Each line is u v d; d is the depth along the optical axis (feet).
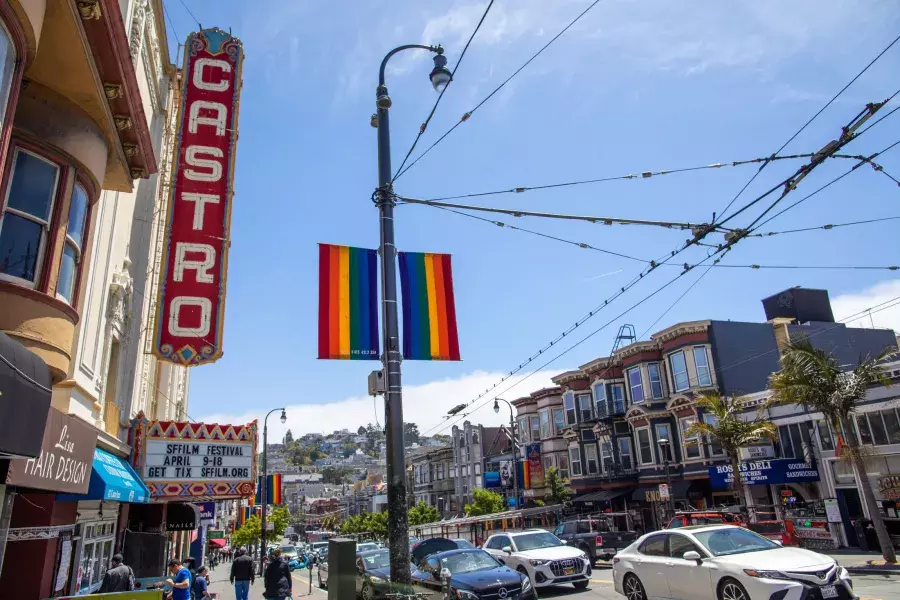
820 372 64.69
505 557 52.16
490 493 145.89
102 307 41.55
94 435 28.17
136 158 32.58
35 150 25.35
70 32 24.07
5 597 31.83
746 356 107.65
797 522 79.92
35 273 24.64
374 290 30.89
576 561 49.14
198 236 49.06
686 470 103.91
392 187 31.58
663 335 112.27
